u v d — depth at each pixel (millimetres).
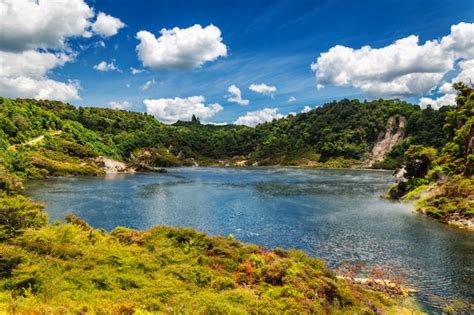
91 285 19688
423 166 74938
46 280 19047
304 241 40094
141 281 21094
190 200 68312
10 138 124562
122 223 48719
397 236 41625
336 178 118000
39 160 110188
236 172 149000
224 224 48438
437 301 24672
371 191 82188
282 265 25094
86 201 64438
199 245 29016
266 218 52094
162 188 86812
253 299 20188
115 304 16938
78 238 27469
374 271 30703
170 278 22047
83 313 15742
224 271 25297
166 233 30391
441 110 177750
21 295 17219
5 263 19438
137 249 26281
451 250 36219
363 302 23000
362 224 47844
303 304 20078
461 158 68000
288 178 118250
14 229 25578
